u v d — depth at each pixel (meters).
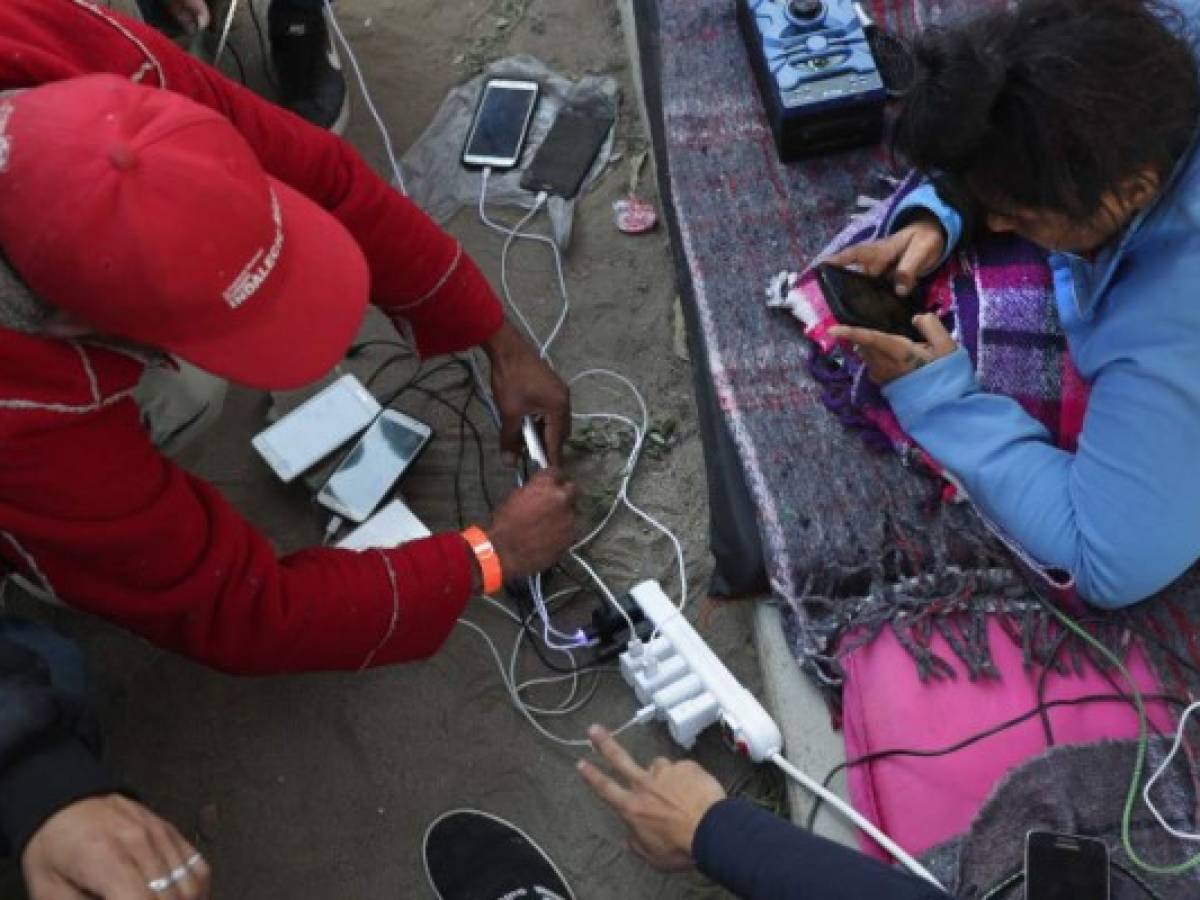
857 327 1.61
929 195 1.75
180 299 1.05
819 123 1.95
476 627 1.86
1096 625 1.57
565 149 2.30
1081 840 1.37
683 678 1.66
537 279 2.21
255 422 2.08
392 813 1.74
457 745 1.78
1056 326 1.70
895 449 1.73
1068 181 1.16
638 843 1.46
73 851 1.12
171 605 1.28
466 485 1.99
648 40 2.24
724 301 1.91
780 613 1.71
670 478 1.97
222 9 2.47
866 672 1.60
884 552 1.67
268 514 1.99
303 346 1.18
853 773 1.56
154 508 1.23
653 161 2.25
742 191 2.02
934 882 1.38
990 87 1.15
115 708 1.84
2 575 1.35
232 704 1.83
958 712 1.54
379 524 1.86
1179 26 1.24
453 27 2.55
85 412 1.16
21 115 1.05
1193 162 1.21
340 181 1.52
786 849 1.30
